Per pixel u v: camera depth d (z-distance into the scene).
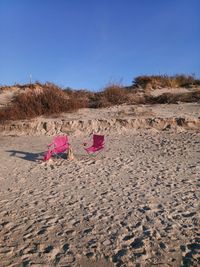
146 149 11.47
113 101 20.00
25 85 23.59
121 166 9.41
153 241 5.20
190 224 5.70
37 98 18.91
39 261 4.83
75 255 4.94
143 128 15.01
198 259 4.71
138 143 12.54
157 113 16.66
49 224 5.95
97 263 4.72
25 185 8.15
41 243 5.32
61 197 7.21
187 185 7.60
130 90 22.34
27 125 15.88
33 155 11.38
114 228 5.68
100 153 11.14
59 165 9.89
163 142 12.48
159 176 8.34
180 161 9.72
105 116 16.73
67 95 20.70
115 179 8.27
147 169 9.01
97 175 8.68
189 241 5.17
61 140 11.00
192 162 9.55
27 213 6.46
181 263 4.63
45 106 18.42
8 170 9.61
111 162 9.91
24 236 5.57
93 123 15.45
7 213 6.51
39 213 6.43
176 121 15.12
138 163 9.66
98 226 5.79
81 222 5.97
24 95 19.55
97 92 22.09
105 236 5.43
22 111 17.95
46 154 10.55
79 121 15.61
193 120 15.02
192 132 14.07
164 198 6.87
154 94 21.31
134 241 5.23
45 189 7.78
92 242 5.27
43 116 17.62
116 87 21.08
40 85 23.48
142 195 7.09
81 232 5.61
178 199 6.78
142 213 6.19
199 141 12.38
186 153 10.66
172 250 4.95
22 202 7.04
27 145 13.15
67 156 10.48
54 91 19.83
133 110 17.45
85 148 11.33
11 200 7.18
